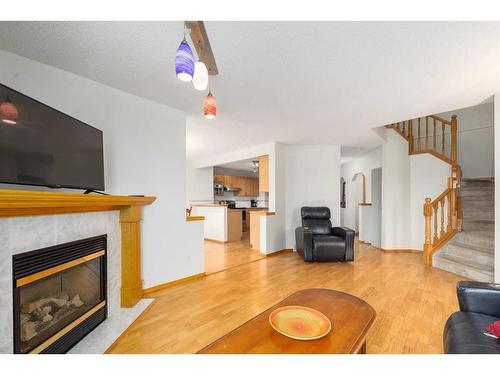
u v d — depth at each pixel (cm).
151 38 158
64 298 167
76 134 172
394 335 174
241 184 823
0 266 118
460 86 224
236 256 427
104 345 159
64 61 188
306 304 151
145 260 255
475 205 364
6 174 124
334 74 203
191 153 568
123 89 238
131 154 249
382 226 473
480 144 455
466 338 112
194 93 246
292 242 481
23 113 134
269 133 395
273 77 209
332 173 490
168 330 182
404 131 475
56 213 151
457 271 319
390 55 175
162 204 273
